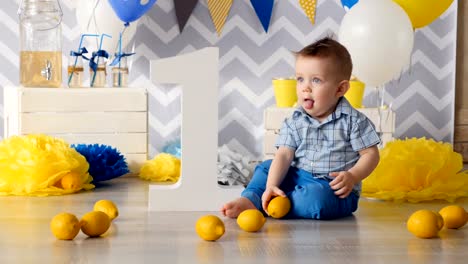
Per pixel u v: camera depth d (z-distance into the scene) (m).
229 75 3.44
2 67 3.33
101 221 1.66
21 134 2.71
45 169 2.31
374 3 2.74
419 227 1.67
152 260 1.45
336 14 3.42
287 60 3.44
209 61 1.99
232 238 1.67
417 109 3.48
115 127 2.79
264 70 3.44
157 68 1.96
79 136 2.77
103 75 2.93
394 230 1.78
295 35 3.43
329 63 1.90
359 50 2.71
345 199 1.93
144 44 3.38
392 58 2.71
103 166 2.56
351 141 1.94
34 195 2.29
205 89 2.00
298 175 1.99
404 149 2.30
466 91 3.46
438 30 3.45
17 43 3.32
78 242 1.61
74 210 2.04
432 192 2.21
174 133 3.44
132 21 3.00
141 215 1.95
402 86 3.47
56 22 2.90
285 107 3.10
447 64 3.47
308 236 1.70
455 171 2.31
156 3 3.37
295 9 3.42
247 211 1.75
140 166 2.82
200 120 2.01
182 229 1.76
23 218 1.90
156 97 3.41
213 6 3.38
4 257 1.47
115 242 1.61
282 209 1.87
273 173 1.96
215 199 2.03
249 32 3.42
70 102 2.75
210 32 3.40
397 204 2.19
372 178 2.27
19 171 2.31
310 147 1.98
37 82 2.83
